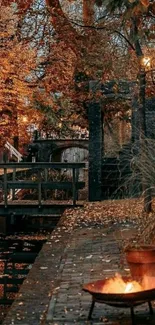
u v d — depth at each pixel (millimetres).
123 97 13484
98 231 10281
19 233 14773
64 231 10508
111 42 13109
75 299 5961
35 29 20484
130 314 5305
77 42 15008
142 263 5633
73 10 18234
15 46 22453
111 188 14539
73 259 8031
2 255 13477
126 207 12594
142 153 9227
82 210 12875
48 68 21453
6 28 22312
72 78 20344
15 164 13477
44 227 15078
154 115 13109
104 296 4934
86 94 18812
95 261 7805
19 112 24141
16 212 13430
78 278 6879
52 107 23234
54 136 26125
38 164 13523
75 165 13516
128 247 5844
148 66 10406
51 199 16391
